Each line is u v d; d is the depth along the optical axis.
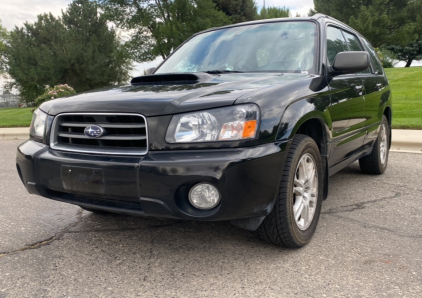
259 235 2.70
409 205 3.79
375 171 4.98
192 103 2.32
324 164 3.11
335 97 3.18
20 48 35.56
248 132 2.27
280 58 3.43
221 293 2.20
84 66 36.62
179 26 34.91
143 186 2.29
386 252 2.70
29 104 38.50
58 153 2.61
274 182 2.37
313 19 3.71
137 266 2.55
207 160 2.20
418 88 16.08
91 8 38.66
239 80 2.80
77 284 2.33
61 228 3.27
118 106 2.43
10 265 2.59
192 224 3.27
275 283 2.29
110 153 2.42
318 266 2.50
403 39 39.41
